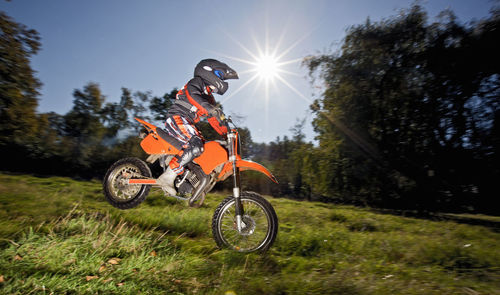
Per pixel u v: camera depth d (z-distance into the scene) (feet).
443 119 62.49
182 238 14.87
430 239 17.48
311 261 12.55
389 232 21.07
